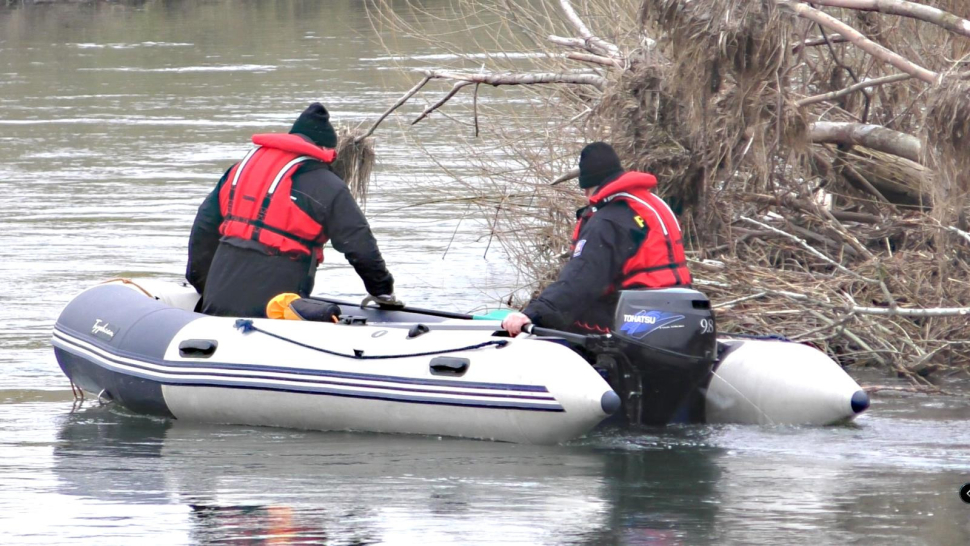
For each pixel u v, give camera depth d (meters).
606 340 20.22
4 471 18.50
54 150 61.25
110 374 22.86
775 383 20.95
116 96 79.44
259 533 15.50
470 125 34.78
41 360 26.69
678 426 21.06
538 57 34.53
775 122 28.86
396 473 18.19
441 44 36.78
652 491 17.14
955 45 30.72
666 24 28.39
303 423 21.25
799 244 30.62
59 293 33.22
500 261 37.62
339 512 16.33
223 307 23.14
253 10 128.38
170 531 15.62
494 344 20.20
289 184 22.94
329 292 33.41
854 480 17.59
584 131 31.70
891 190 31.89
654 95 29.62
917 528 15.38
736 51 27.75
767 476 17.86
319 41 102.62
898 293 27.20
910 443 19.69
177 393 21.92
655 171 29.44
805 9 27.84
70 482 17.89
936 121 25.81
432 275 35.62
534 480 17.75
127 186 51.91
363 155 34.06
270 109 71.44
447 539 15.20
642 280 20.81
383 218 44.88
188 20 123.94
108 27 121.00
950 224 27.31
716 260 29.33
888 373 25.36
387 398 20.48
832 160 32.56
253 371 21.39
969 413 21.88
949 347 25.75
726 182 29.98
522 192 32.53
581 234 20.91
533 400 19.38
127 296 24.45
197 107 73.62
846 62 33.84
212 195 24.09
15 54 102.62
